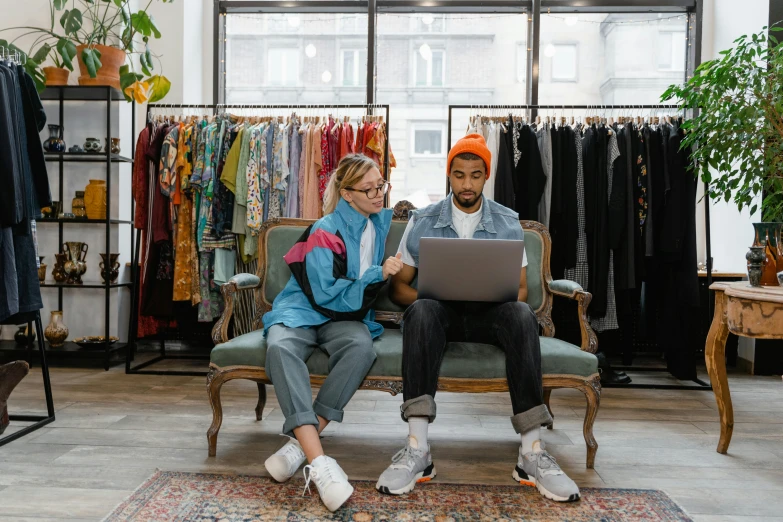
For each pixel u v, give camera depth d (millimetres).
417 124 3820
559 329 3342
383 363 1654
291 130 2938
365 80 3826
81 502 1416
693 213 2777
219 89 3834
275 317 1743
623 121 2912
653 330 3074
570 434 2021
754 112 2246
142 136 2969
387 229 1928
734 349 3264
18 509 1371
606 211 2783
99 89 2998
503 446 1896
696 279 2781
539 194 2770
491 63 3789
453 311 1759
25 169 1869
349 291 1726
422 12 3770
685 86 2551
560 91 3771
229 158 2869
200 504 1397
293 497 1449
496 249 1587
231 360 1698
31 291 1950
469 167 1857
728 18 3420
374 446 1878
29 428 1940
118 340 3260
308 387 1541
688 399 2561
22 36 3246
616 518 1355
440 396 2561
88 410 2232
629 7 3664
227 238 2939
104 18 3076
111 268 3084
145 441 1873
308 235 1812
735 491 1541
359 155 1832
